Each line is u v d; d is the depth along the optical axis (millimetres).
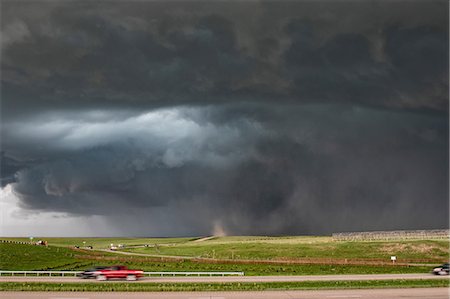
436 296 44844
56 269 94000
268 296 45188
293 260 123188
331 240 176500
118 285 54906
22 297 44438
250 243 189500
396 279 61219
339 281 58156
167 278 69750
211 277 71750
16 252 128625
